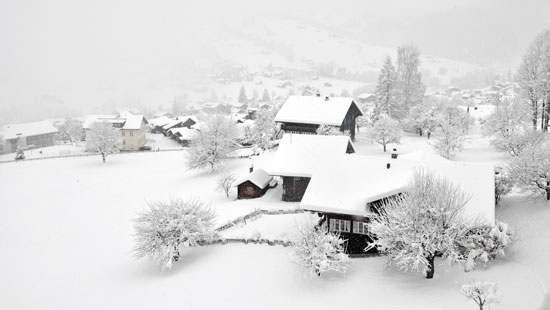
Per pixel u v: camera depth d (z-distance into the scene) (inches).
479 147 2507.4
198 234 1289.4
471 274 962.7
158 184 2477.9
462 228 961.5
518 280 903.1
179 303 1038.4
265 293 1027.3
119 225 1833.2
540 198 1243.2
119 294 1149.1
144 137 4402.1
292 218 1488.7
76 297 1170.6
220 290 1067.9
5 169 3174.2
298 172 1738.4
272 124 3105.3
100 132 3233.3
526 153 1282.0
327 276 1067.3
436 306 866.1
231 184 2011.6
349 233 1226.0
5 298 1206.9
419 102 3828.7
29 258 1537.9
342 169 1293.1
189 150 2549.2
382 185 1196.5
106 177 2812.5
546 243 1008.2
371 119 3474.4
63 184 2701.8
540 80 2188.7
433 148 2401.6
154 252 1261.1
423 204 952.3
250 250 1259.8
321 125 2674.7
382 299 931.3
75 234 1776.6
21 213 2159.2
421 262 962.1
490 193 1069.8
